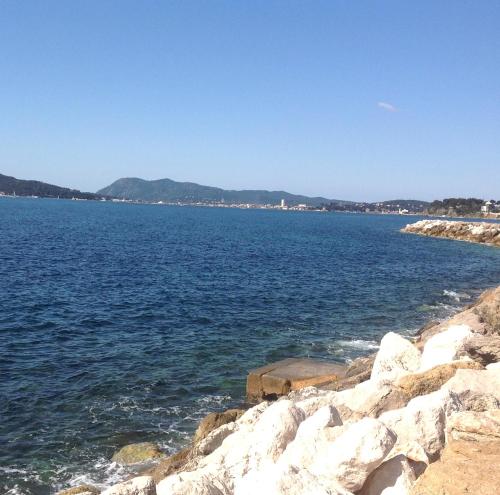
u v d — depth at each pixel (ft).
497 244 258.57
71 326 70.08
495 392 24.70
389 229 402.31
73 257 139.44
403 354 35.47
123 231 254.68
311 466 19.08
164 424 43.04
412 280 127.24
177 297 91.91
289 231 327.26
